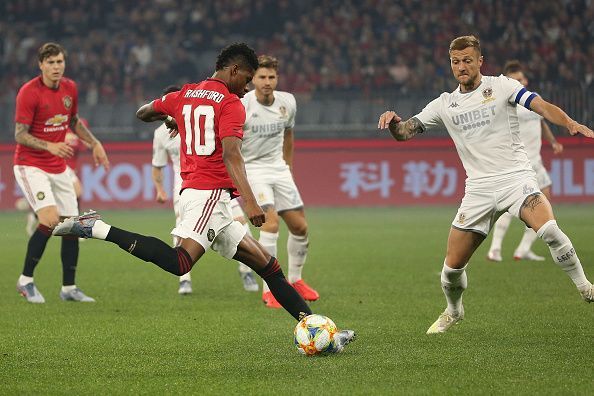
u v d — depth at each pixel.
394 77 98.75
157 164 37.75
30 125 32.56
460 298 25.67
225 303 32.72
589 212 75.06
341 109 89.31
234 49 22.70
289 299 23.44
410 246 52.47
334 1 108.12
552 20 102.62
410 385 19.12
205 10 108.81
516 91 24.02
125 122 89.94
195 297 34.44
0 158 84.62
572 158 84.19
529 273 40.22
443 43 101.62
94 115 90.19
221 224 22.52
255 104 32.91
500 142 24.38
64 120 33.53
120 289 36.97
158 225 67.38
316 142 87.56
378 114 88.56
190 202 22.42
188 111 22.53
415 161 86.69
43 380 20.12
